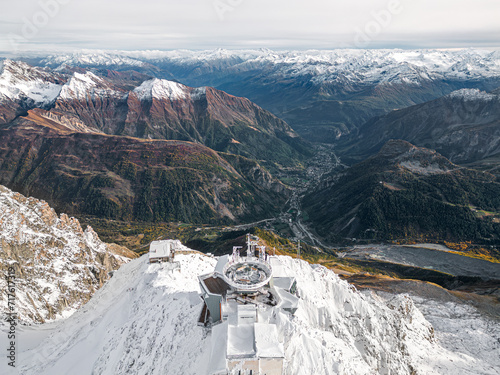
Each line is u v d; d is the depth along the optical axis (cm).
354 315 8338
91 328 9975
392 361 8206
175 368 6269
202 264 11244
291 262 9238
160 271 10206
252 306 6116
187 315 7206
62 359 8931
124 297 10138
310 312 7388
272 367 5309
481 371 9881
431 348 10888
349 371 6094
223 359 5459
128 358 7306
